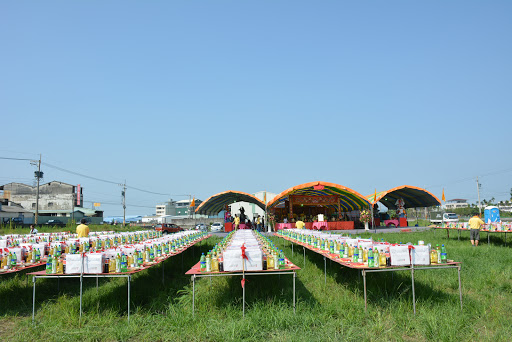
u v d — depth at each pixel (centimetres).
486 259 1347
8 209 5153
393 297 865
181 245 1430
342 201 3716
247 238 1228
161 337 687
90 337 681
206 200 3247
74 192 6388
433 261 820
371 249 846
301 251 1783
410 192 3516
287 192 3145
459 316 742
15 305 912
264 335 688
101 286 1097
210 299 895
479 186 6303
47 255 1066
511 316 765
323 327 708
